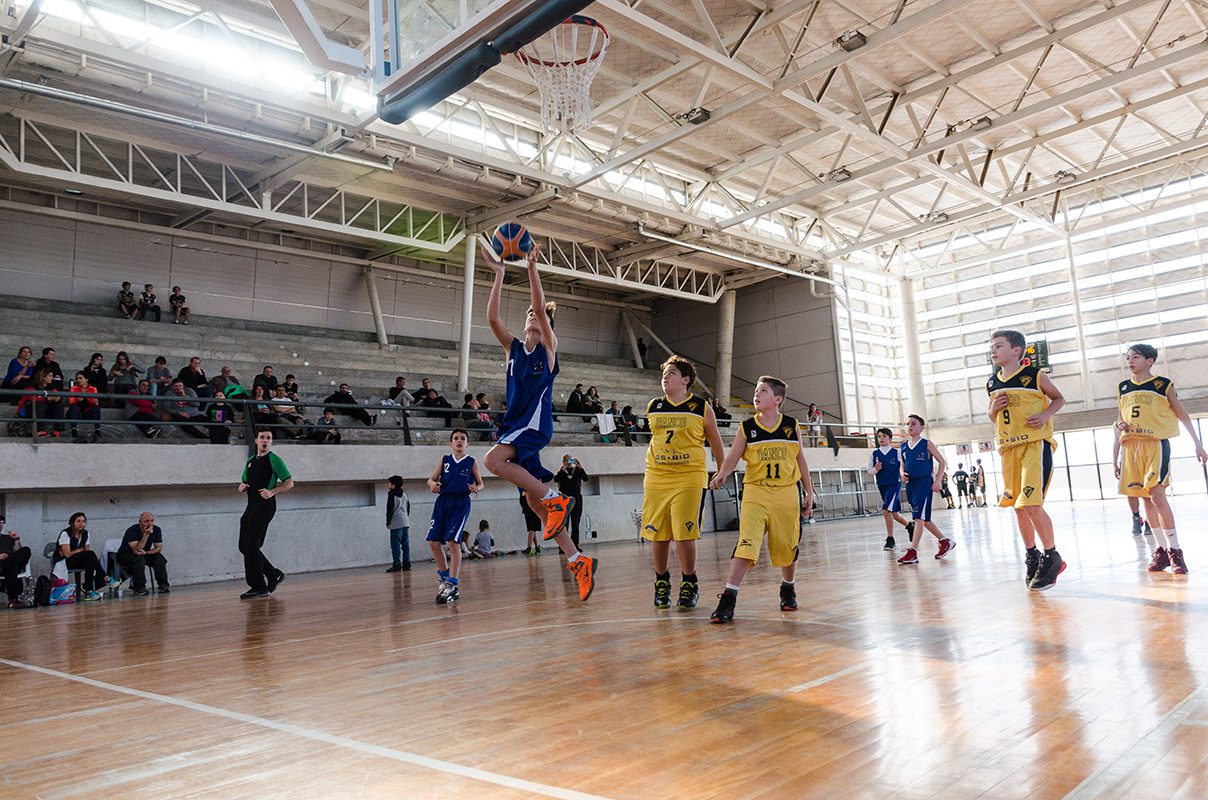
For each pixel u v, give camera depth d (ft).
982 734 8.09
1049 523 19.02
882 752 7.67
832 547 39.42
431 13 20.34
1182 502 67.77
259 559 30.01
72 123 47.06
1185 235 81.51
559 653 13.87
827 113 50.01
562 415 67.05
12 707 11.49
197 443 44.14
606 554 45.91
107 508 41.93
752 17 46.91
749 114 59.62
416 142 50.31
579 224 69.92
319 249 73.46
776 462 17.24
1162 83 61.72
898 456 37.22
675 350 102.37
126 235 63.00
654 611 18.86
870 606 17.76
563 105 36.86
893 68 54.95
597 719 9.37
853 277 94.84
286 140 49.75
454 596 24.02
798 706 9.50
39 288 59.11
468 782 7.33
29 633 21.83
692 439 18.93
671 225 71.67
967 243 95.45
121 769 8.18
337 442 50.75
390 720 9.78
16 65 39.29
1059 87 60.64
